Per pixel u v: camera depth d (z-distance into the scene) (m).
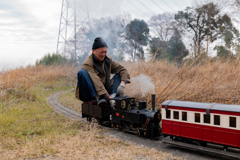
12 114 6.46
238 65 8.65
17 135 4.83
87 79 5.42
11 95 8.88
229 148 3.83
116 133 5.31
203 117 3.76
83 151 3.92
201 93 7.77
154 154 3.87
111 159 3.58
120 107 5.23
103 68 5.79
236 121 3.37
